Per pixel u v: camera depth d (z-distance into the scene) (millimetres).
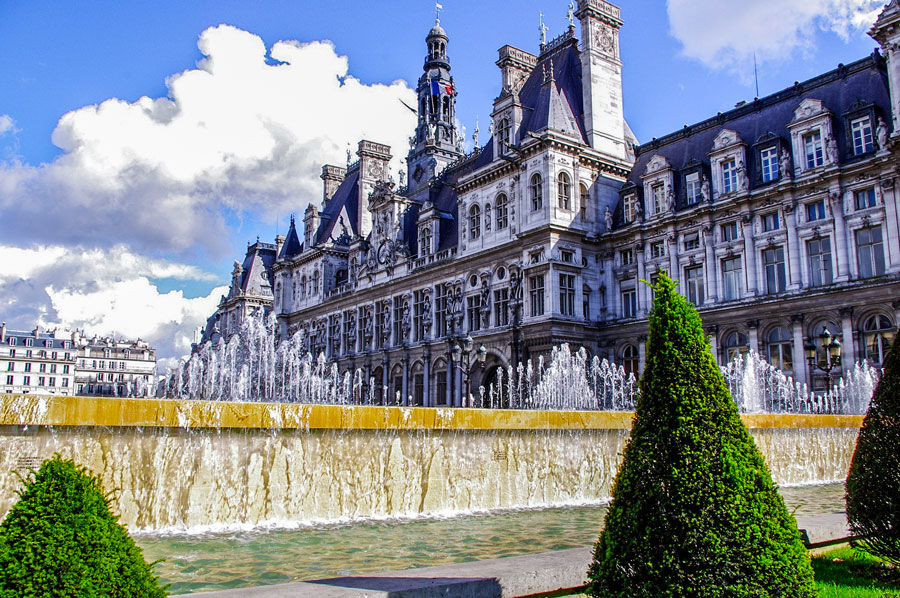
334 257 94312
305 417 19141
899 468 11945
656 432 9234
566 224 56719
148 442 17438
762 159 48469
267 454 18859
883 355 40656
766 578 8469
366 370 79125
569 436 24500
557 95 59469
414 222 80188
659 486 8914
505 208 61781
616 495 9445
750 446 9203
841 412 41594
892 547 11859
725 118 54438
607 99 62656
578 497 24312
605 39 63906
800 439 31047
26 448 16000
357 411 19922
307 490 19250
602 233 58094
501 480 22594
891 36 41312
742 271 48625
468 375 39938
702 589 8391
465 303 65000
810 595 8664
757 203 48000
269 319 113125
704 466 8820
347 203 98750
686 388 9258
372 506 20109
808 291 44000
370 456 20266
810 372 43469
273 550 15492
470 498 21859
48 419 16094
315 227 98375
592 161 59062
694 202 52594
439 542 16531
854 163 42625
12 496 15633
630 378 54312
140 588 6809
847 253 42969
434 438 21375
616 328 55688
